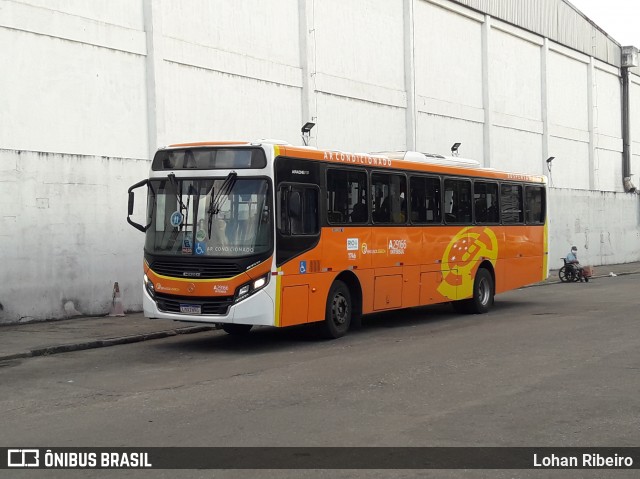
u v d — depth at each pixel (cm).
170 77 2102
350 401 914
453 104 3391
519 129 3906
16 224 1664
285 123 2500
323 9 2666
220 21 2269
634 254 4762
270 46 2448
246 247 1293
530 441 741
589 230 4225
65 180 1762
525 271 2156
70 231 1773
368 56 2889
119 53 1991
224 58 2262
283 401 918
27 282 1683
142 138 2044
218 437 757
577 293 2589
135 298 1927
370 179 1567
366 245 1545
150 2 2048
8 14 1741
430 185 1764
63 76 1859
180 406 898
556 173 4256
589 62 4616
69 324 1669
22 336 1479
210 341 1477
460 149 3466
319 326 1453
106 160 1853
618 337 1451
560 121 4316
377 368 1135
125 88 2005
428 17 3241
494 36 3719
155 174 1379
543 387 990
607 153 4859
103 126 1948
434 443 732
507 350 1302
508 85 3831
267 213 1305
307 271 1380
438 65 3306
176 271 1326
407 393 958
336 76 2714
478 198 1952
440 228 1791
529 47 4031
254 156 1317
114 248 1873
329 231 1441
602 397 930
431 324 1720
